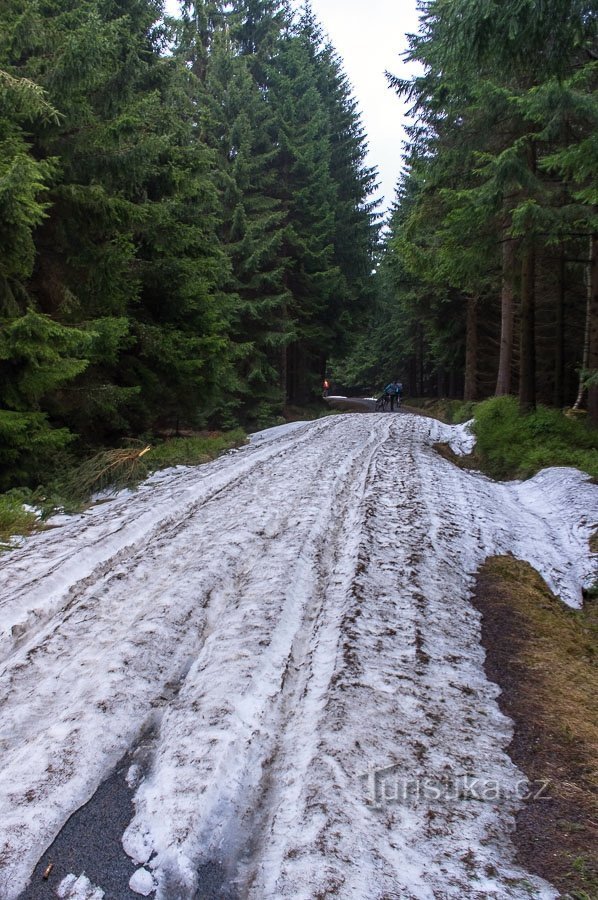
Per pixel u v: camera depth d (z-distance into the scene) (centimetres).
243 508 740
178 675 371
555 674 382
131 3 1345
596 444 1120
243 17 3094
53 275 1006
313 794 254
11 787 267
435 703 330
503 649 412
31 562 555
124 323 1005
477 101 1105
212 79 2562
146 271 1276
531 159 1134
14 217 725
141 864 229
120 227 1049
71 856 233
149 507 763
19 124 890
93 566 554
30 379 815
